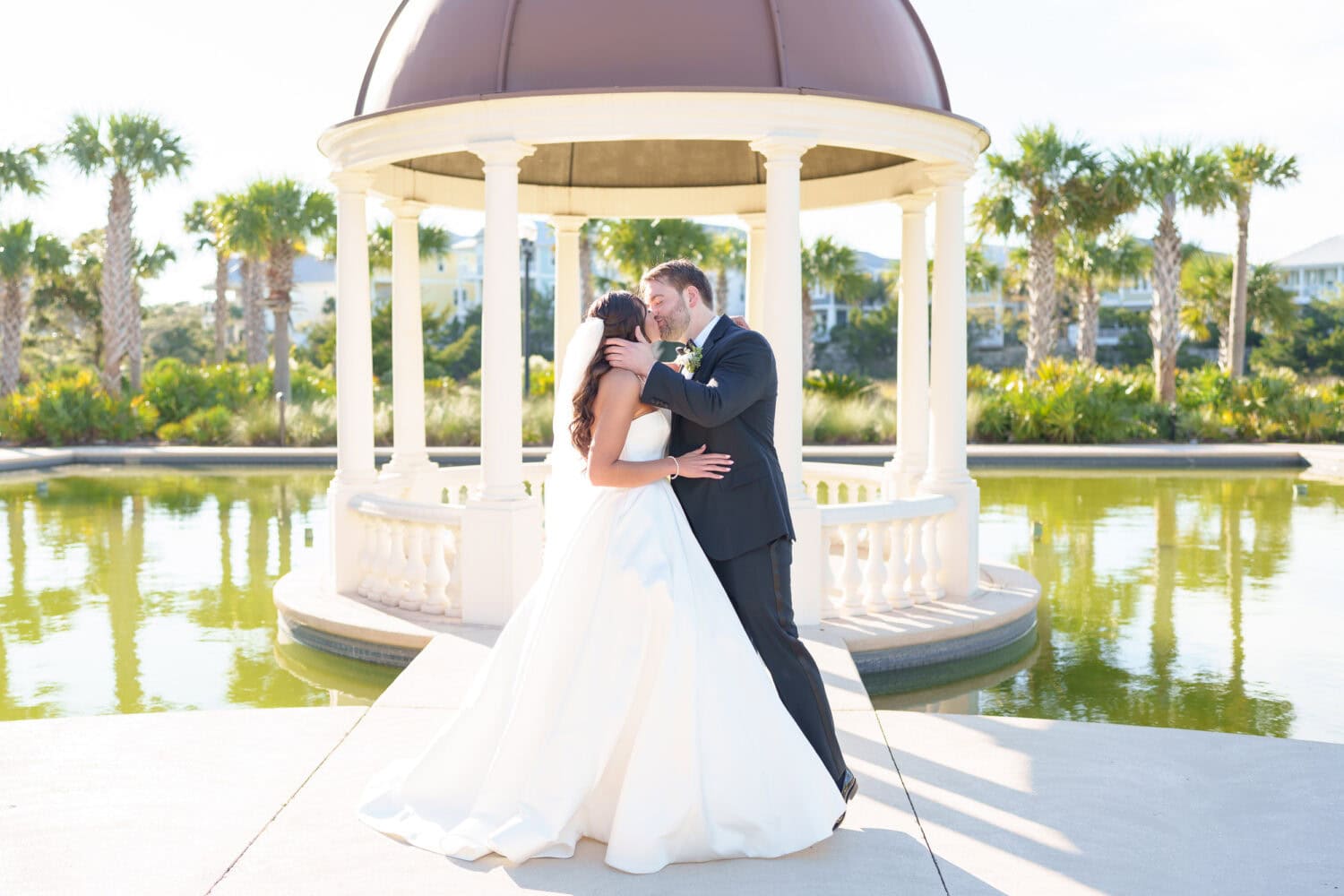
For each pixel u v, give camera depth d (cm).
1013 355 5584
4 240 2728
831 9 642
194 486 1555
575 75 614
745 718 329
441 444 2097
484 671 356
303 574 812
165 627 753
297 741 438
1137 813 369
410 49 665
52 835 343
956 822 359
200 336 5362
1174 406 2217
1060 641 724
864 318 5212
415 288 866
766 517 340
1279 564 979
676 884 308
